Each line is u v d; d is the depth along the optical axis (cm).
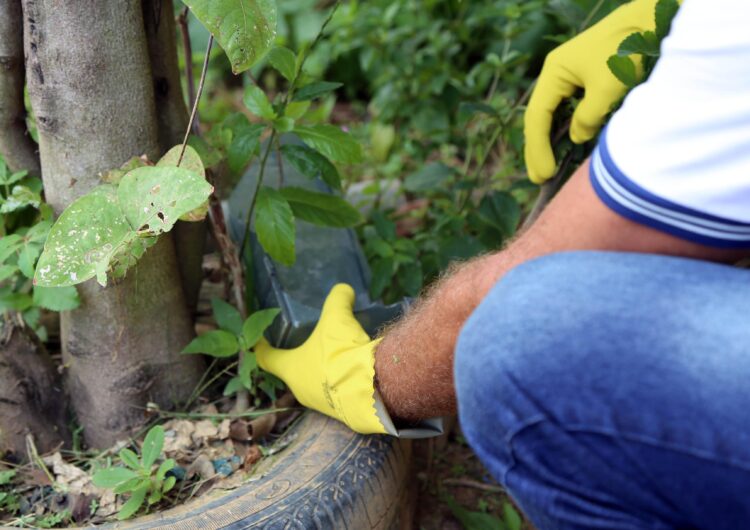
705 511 79
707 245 85
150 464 127
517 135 180
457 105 228
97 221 117
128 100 132
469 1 244
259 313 145
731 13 76
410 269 178
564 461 82
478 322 88
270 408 152
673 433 78
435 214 211
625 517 82
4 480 134
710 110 77
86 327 142
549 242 92
